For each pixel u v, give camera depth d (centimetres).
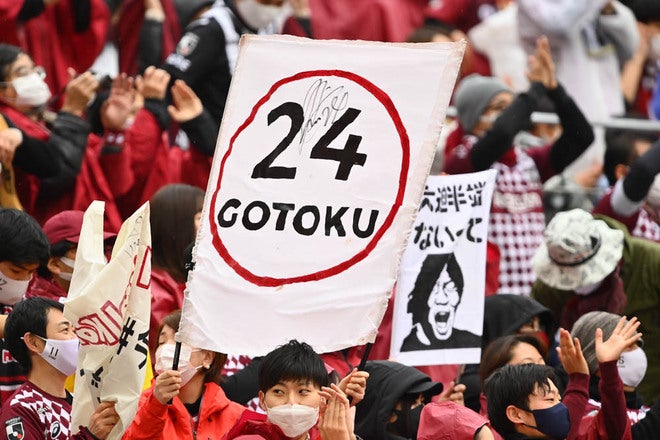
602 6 2941
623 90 3098
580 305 2103
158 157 2225
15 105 2133
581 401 1638
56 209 2122
